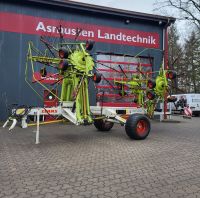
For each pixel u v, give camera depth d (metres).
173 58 42.81
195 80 43.91
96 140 10.11
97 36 17.30
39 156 7.58
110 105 12.96
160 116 17.31
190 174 6.11
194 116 27.34
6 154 7.77
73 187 5.28
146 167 6.61
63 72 10.23
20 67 15.48
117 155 7.78
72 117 9.62
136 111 11.63
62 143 9.46
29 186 5.31
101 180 5.68
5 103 15.19
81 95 10.00
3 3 15.36
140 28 18.41
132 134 10.05
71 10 16.67
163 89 11.97
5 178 5.76
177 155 7.81
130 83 12.74
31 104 15.52
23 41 15.63
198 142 9.79
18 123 10.05
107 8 17.17
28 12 15.79
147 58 18.55
